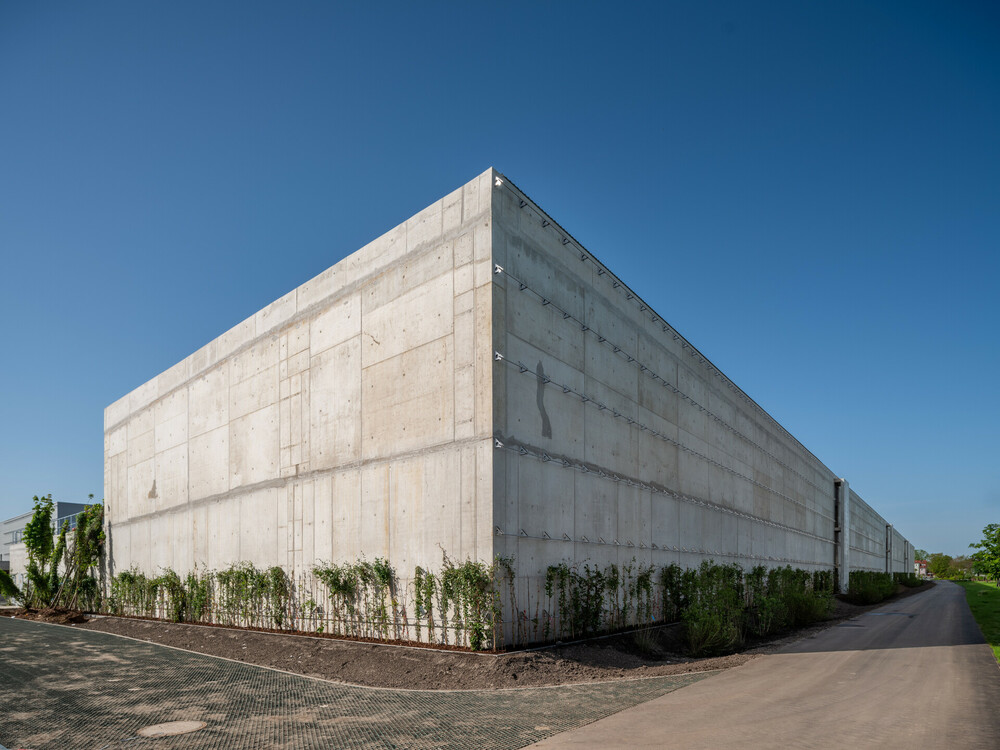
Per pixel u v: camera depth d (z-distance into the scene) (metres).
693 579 21.59
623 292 20.48
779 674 12.79
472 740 7.91
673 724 8.65
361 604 16.55
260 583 19.95
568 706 9.70
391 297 17.02
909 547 121.81
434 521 14.91
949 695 10.64
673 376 23.62
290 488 19.75
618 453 19.11
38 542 35.00
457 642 13.78
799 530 40.34
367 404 17.30
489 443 13.94
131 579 28.30
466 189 15.41
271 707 9.80
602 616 16.97
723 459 27.80
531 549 14.68
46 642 17.92
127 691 11.12
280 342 21.11
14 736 8.39
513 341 14.96
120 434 32.09
